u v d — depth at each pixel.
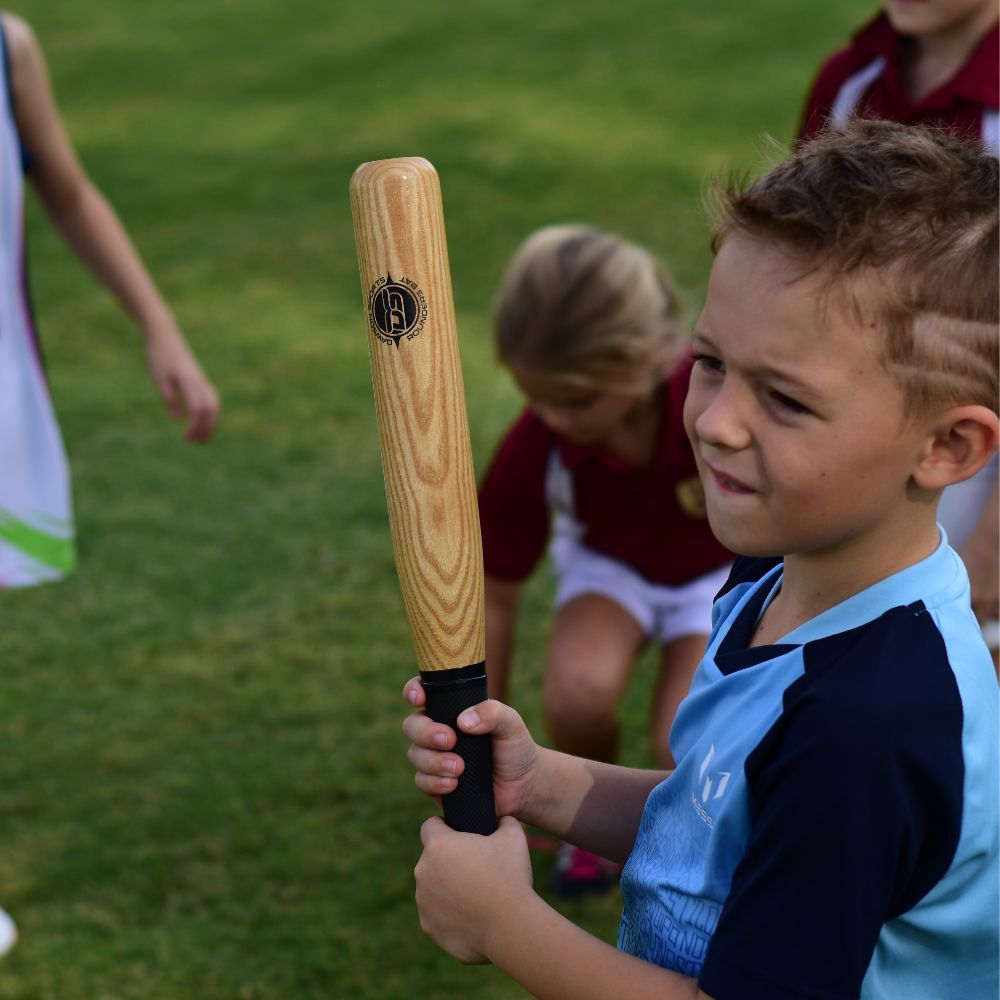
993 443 1.00
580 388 2.48
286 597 3.87
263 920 2.68
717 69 9.16
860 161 1.00
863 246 0.95
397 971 2.54
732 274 1.00
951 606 1.05
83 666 3.56
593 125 8.17
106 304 5.98
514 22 10.74
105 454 4.70
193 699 3.41
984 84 2.34
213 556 4.08
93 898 2.75
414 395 1.17
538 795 1.33
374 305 1.16
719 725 1.11
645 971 1.09
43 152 2.72
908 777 0.96
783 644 1.08
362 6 11.48
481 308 5.77
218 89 9.45
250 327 5.73
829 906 0.95
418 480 1.18
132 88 9.57
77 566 4.04
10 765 3.16
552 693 2.68
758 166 1.21
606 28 10.33
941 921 1.03
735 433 1.00
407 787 3.06
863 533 1.04
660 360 2.52
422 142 8.02
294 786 3.07
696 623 2.75
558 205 6.92
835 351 0.97
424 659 1.23
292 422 4.91
